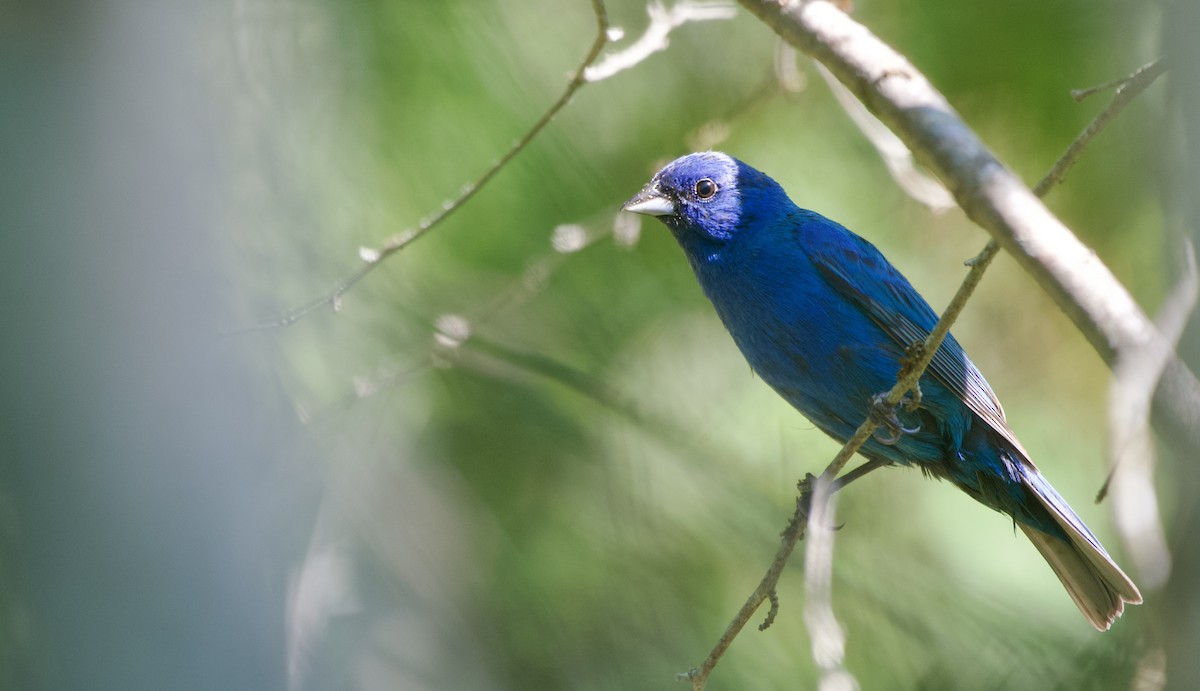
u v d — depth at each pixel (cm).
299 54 1076
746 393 1339
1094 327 507
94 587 707
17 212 702
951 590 1259
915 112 618
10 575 700
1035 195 588
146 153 724
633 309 1306
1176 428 473
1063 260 523
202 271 741
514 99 1212
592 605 1302
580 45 1252
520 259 1232
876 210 1320
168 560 718
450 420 1341
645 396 1305
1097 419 1372
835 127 1283
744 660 1276
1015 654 1190
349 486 1168
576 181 1227
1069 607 1280
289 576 785
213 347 742
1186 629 638
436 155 1209
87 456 708
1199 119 599
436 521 1298
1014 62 1152
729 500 1295
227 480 739
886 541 1310
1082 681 1127
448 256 1234
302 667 949
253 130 980
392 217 1198
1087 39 1138
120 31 720
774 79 1065
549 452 1330
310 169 1065
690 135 1155
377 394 1190
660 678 1266
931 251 1364
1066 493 1360
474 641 1268
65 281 707
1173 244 690
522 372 1225
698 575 1311
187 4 755
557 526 1327
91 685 700
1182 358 623
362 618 1186
